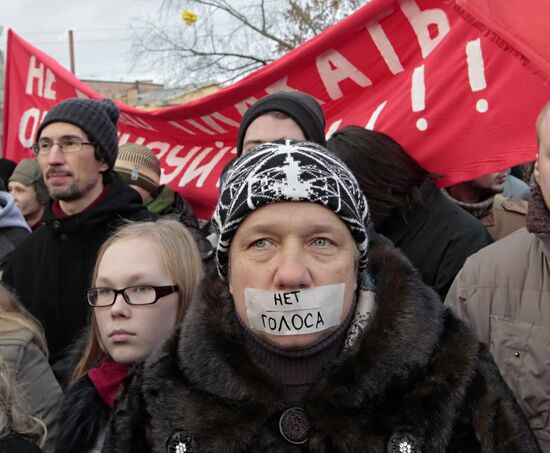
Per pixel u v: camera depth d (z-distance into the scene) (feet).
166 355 4.45
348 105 9.88
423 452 3.75
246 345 4.19
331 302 3.84
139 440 4.27
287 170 3.85
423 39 8.95
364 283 4.35
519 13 6.36
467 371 3.94
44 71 15.25
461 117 8.36
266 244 3.90
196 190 12.59
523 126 7.91
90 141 9.11
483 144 8.18
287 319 3.80
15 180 14.60
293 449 3.86
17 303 6.89
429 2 8.78
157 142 13.28
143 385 4.39
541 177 5.32
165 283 6.07
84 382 5.83
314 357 4.10
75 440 5.57
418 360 3.92
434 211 7.91
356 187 4.19
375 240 4.87
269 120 7.43
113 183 9.43
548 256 5.64
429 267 7.64
